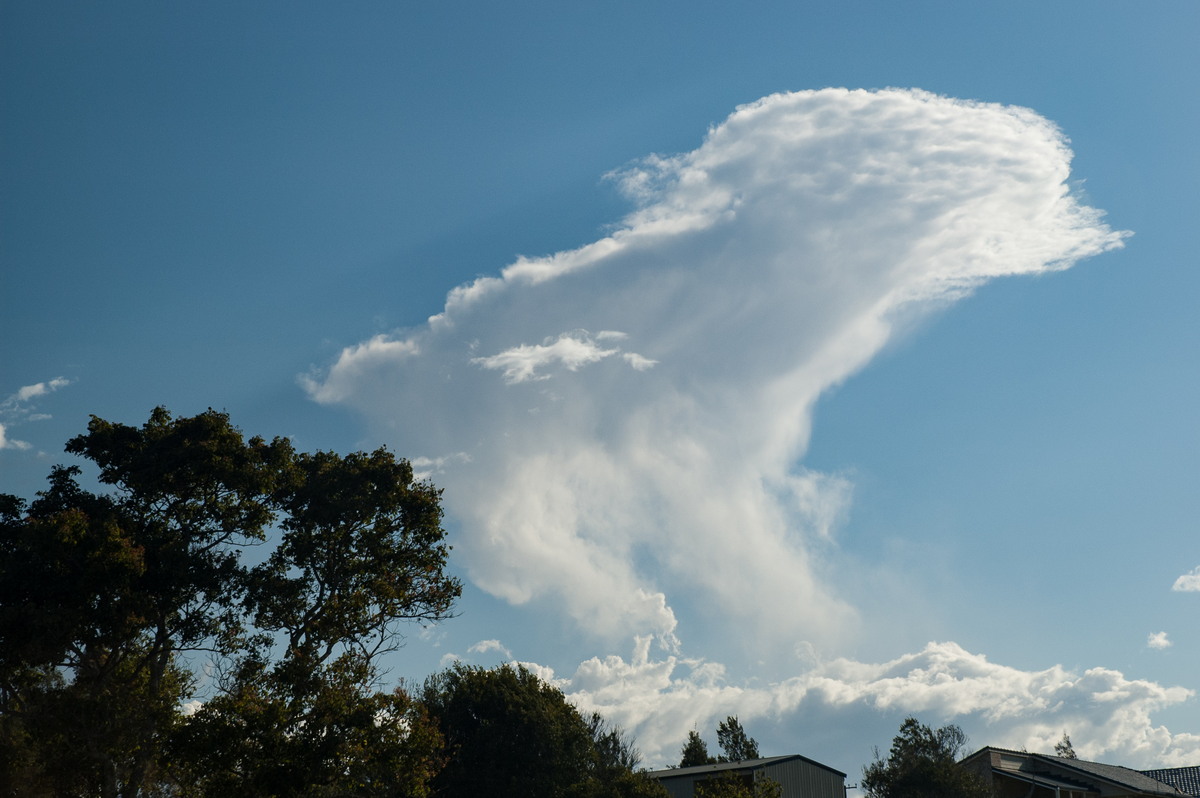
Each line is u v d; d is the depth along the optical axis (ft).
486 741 167.02
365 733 94.94
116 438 131.75
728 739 286.46
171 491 131.13
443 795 163.63
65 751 102.58
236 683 117.19
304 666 100.37
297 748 91.86
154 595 121.08
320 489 137.18
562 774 168.86
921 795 170.60
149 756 107.14
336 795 105.60
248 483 131.44
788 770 179.52
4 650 109.29
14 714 105.09
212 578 123.54
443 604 141.49
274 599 129.29
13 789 98.99
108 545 112.78
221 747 91.30
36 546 110.63
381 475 140.97
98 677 116.57
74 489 128.67
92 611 113.09
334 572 137.18
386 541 140.46
